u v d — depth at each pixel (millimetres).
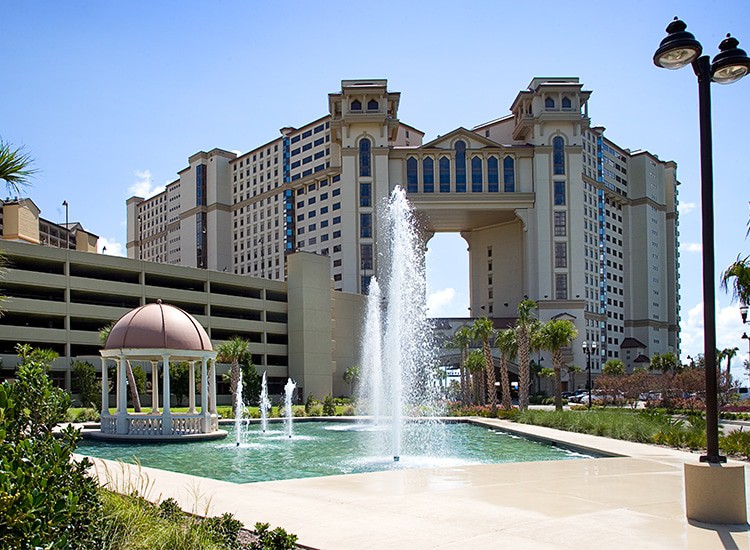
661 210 161625
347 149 120375
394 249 31938
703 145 11484
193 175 160250
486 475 16656
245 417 50312
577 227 120750
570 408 65938
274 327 89500
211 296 82062
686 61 11406
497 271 131625
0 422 6430
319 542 9727
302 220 134250
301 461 25016
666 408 56656
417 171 122062
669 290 162750
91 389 63562
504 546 9430
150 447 32281
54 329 67000
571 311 118688
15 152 12336
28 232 80500
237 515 11609
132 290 74250
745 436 22750
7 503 5355
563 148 122438
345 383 98938
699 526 10609
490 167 122812
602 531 10305
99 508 7973
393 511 11961
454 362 109438
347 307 101500
